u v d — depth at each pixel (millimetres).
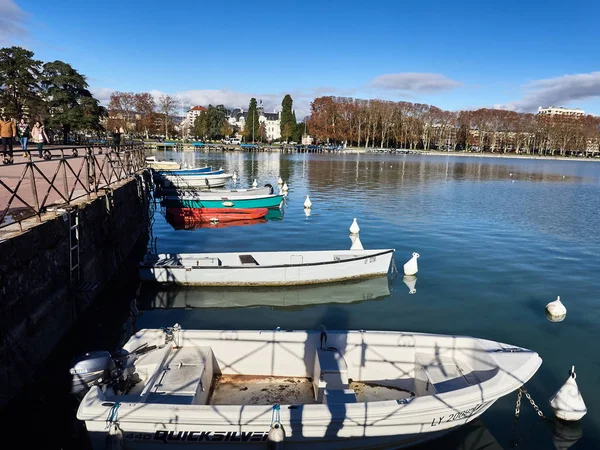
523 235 22281
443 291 14078
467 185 46250
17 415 7426
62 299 10016
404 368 7785
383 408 5996
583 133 126125
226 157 84125
